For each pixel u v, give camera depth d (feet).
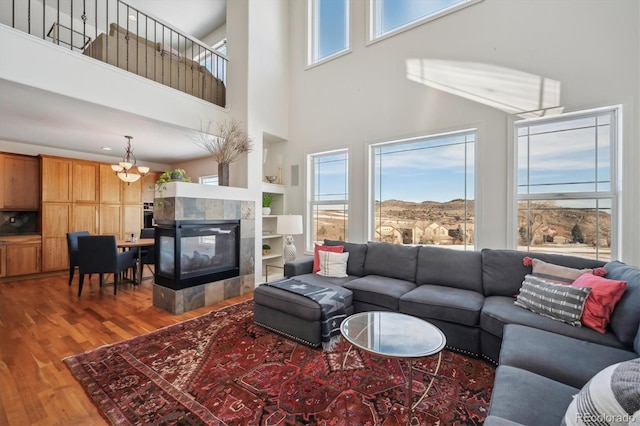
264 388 6.26
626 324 5.56
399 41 12.66
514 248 10.05
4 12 16.24
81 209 18.06
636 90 8.18
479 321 7.51
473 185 11.12
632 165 8.23
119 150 17.89
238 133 13.87
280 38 16.21
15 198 16.38
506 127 10.17
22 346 8.12
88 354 7.68
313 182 15.98
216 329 9.39
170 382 6.46
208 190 12.22
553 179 9.63
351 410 5.57
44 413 5.45
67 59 9.18
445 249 10.07
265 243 17.16
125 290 13.99
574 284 6.84
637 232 8.18
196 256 11.73
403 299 8.57
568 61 9.12
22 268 15.81
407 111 12.39
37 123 12.31
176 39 21.72
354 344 5.66
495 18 10.40
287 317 8.65
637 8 8.19
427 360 7.46
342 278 10.98
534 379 4.24
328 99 14.98
